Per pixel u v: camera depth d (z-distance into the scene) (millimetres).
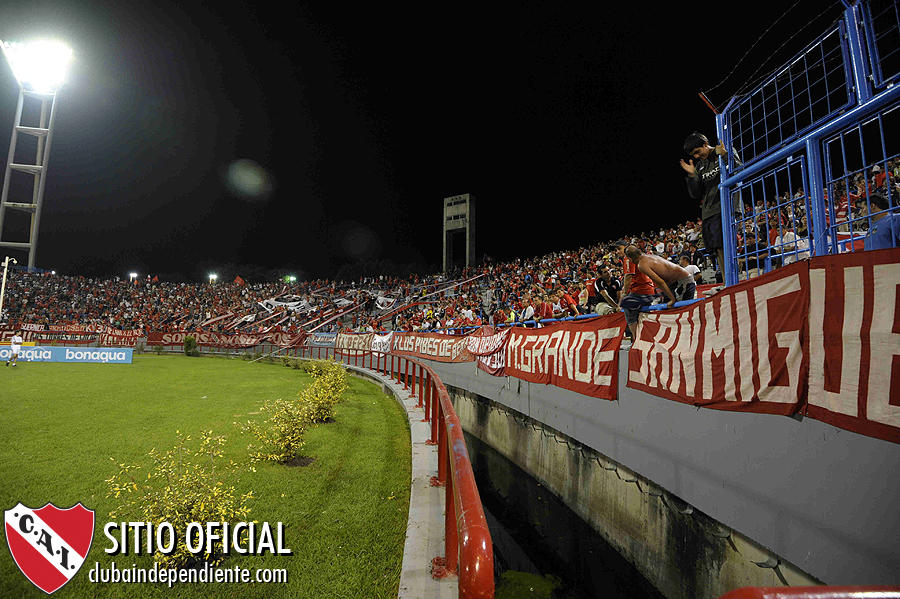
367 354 21516
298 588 3410
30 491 5074
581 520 6648
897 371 2342
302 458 6531
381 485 5496
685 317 4301
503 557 6270
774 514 3240
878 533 2467
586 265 21688
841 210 4262
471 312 16984
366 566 3699
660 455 4711
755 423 3453
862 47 3082
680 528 4555
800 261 2982
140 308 44125
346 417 9516
